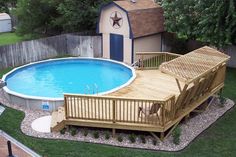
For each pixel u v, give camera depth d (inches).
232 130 519.5
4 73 841.5
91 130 509.4
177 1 855.1
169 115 478.9
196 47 983.0
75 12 1061.8
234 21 727.1
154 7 943.7
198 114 573.9
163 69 492.1
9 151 415.8
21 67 856.9
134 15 877.8
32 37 1253.1
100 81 791.1
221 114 575.5
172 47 1014.4
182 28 860.0
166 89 608.4
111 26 927.7
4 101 632.4
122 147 463.5
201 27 810.8
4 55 875.4
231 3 713.6
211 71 532.1
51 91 725.3
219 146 470.6
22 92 716.0
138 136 490.3
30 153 439.5
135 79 672.4
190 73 478.3
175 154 447.2
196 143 477.7
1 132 499.5
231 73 821.2
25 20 1212.5
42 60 948.6
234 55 867.4
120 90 607.2
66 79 807.1
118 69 876.0
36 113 572.7
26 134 494.3
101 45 980.6
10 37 1401.3
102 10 930.7
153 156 439.8
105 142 475.5
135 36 868.0
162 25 949.2
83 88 744.3
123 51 921.5
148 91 600.1
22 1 1181.7
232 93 678.5
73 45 1023.6
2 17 1582.2
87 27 1132.5
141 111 478.9
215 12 745.6
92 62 927.0
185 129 516.4
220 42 772.6
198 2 784.9
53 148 455.2
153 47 957.2
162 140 478.3
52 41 992.2
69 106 532.7
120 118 482.0
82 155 438.9
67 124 503.5
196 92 529.0
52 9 1172.5
